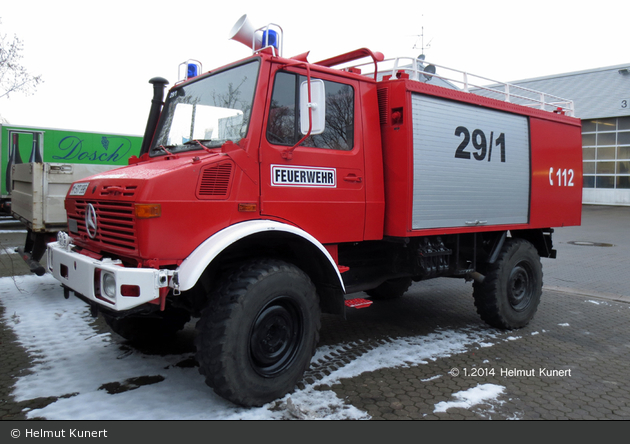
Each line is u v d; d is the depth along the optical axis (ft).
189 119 13.39
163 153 13.56
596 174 86.74
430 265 15.38
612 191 84.48
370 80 13.97
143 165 12.50
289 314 11.30
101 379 12.25
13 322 16.98
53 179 19.43
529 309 17.88
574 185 20.89
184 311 14.15
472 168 16.03
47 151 46.55
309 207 12.10
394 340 16.01
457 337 16.40
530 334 16.92
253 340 10.45
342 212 12.88
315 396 11.32
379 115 14.26
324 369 13.21
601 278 27.50
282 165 11.59
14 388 11.62
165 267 10.09
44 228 19.20
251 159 11.05
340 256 14.61
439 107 14.83
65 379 12.23
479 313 17.25
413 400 11.22
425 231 14.46
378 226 13.92
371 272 15.29
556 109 20.53
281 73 11.83
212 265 11.51
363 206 13.43
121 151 51.29
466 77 16.26
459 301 22.07
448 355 14.52
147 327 14.65
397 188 13.88
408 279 21.25
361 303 13.47
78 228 12.84
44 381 12.07
